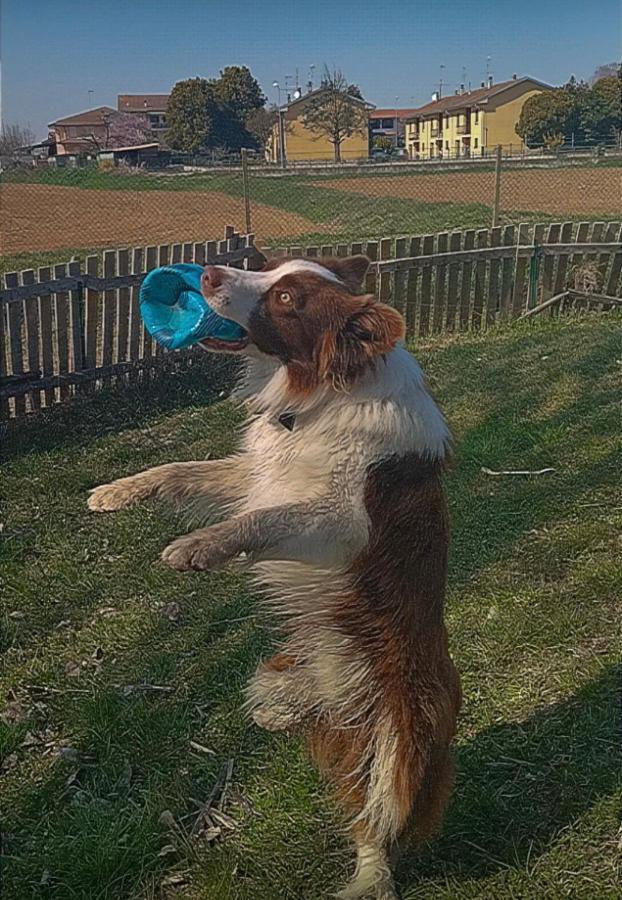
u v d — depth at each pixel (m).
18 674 4.26
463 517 5.67
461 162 24.97
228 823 3.42
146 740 3.79
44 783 3.58
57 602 4.85
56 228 21.41
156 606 4.82
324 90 60.69
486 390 8.07
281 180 29.47
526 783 3.54
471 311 10.74
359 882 3.09
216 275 3.10
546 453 6.62
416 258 10.23
